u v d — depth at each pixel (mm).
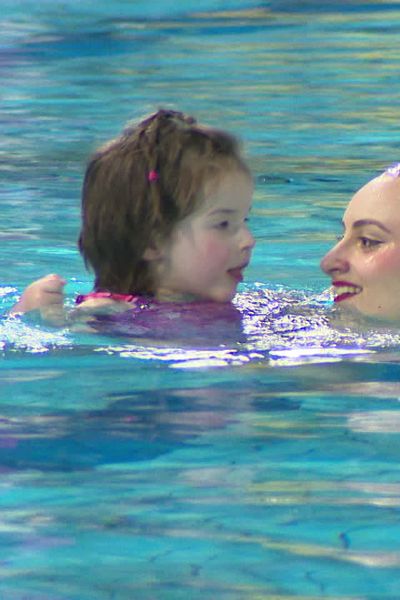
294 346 6531
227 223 7434
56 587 3777
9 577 3857
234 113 14031
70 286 8195
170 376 6035
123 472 4773
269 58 17359
